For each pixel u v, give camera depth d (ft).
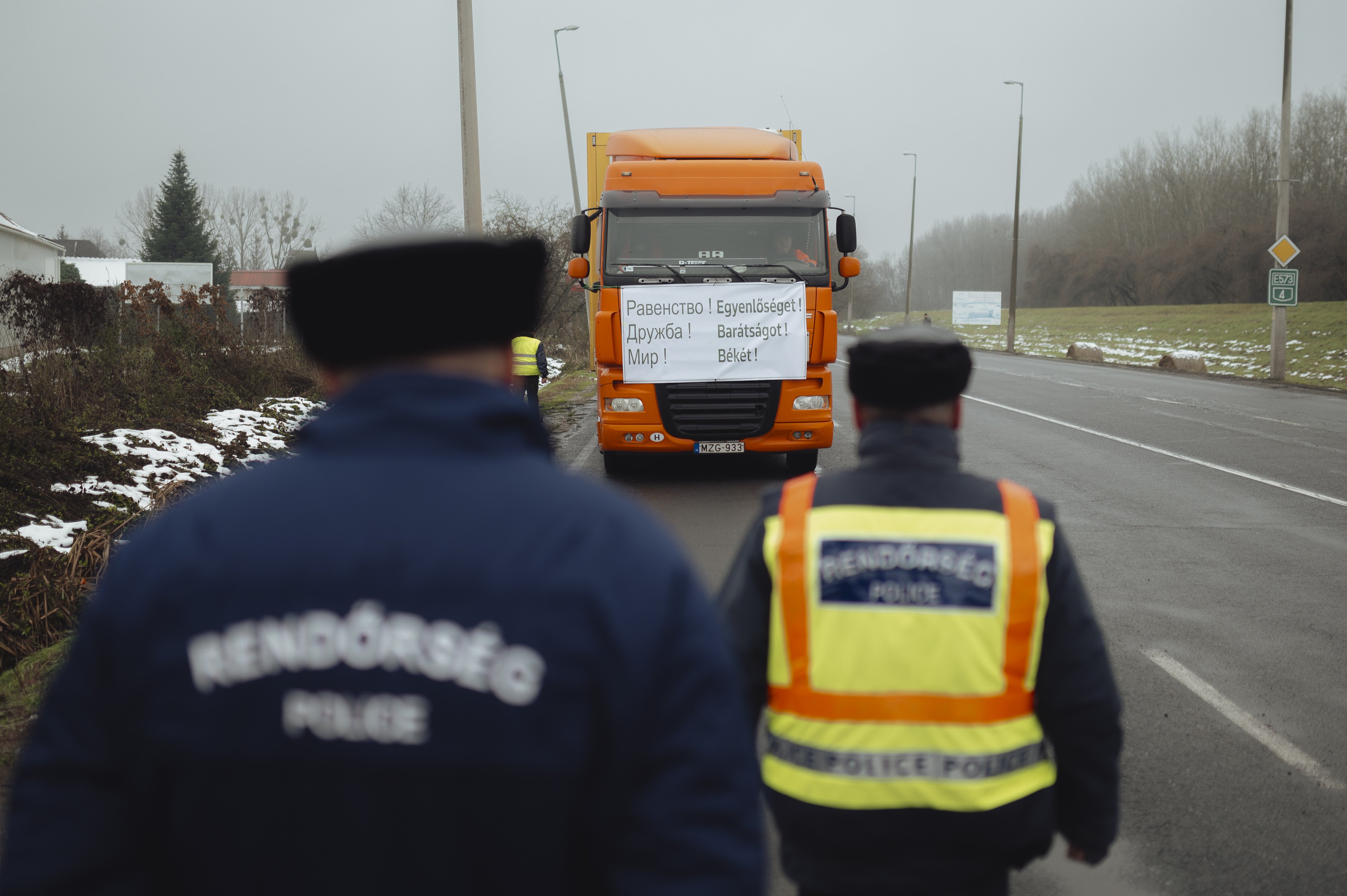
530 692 3.55
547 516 3.79
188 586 3.68
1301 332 131.54
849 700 6.44
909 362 6.72
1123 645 18.99
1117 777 6.54
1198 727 15.07
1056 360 126.41
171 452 32.81
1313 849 11.53
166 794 3.64
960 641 6.39
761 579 6.80
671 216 35.22
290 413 48.06
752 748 3.97
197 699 3.59
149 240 204.13
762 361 35.14
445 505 3.76
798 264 35.32
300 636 3.59
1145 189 292.81
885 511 6.65
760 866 3.78
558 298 108.88
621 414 35.29
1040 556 6.43
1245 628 19.98
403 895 3.50
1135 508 31.83
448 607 3.60
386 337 4.02
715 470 40.60
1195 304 246.06
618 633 3.65
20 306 40.45
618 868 3.69
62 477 26.89
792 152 40.16
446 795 3.51
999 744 6.35
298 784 3.53
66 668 3.82
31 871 3.55
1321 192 235.40
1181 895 10.66
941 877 6.39
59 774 3.69
